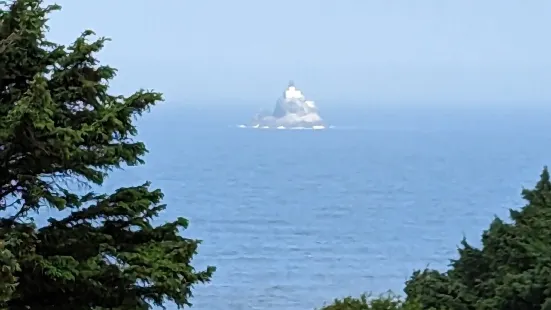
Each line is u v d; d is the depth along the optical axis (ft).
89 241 187.62
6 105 182.09
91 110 189.57
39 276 181.37
